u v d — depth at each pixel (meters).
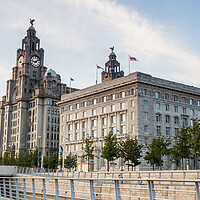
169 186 23.25
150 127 84.19
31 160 116.25
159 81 88.69
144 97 84.75
